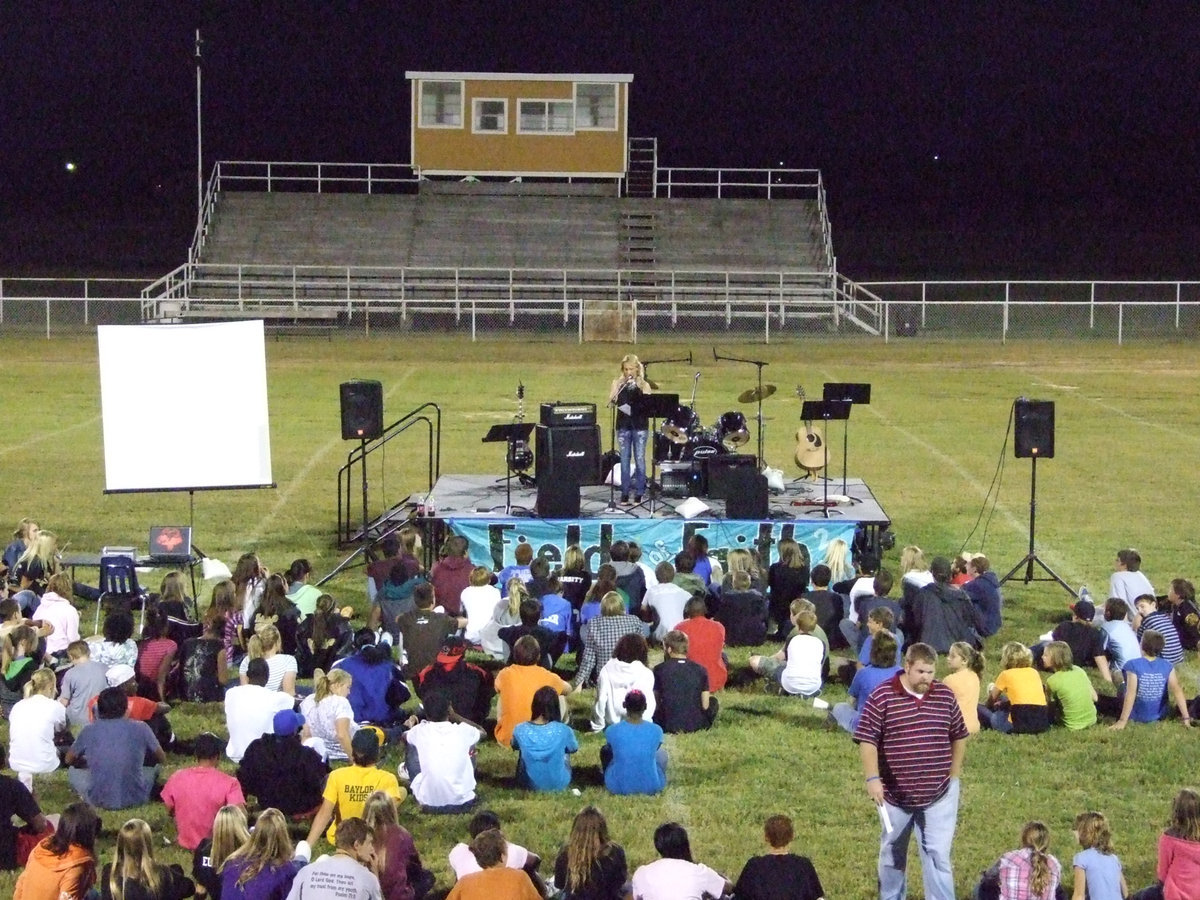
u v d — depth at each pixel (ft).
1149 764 37.93
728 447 66.33
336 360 137.90
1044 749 38.99
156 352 55.67
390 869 27.78
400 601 47.09
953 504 73.72
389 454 86.28
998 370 134.62
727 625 48.96
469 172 196.34
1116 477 81.20
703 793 35.96
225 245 189.47
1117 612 44.45
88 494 74.33
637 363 61.62
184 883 26.96
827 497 61.31
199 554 57.77
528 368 132.16
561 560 57.52
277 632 38.32
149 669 41.04
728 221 198.49
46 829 30.94
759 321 184.55
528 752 35.70
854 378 126.93
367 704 38.37
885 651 38.75
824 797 35.81
